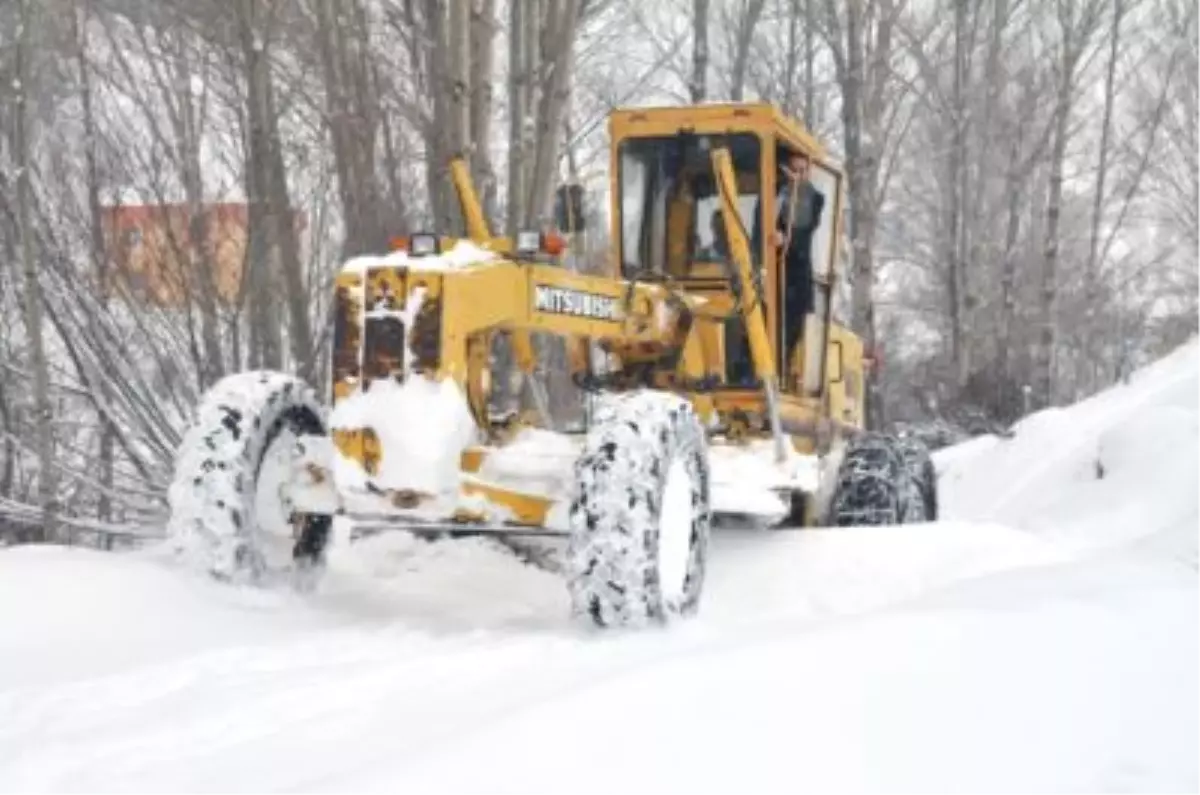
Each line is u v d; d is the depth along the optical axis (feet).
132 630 17.38
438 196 37.29
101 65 43.24
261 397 20.08
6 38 37.37
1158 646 14.69
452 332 18.85
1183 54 116.26
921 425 80.12
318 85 41.86
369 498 18.83
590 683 12.97
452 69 37.27
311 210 40.34
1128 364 76.54
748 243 25.48
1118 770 11.00
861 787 10.47
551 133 38.88
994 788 10.55
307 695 14.55
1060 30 120.67
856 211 60.44
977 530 23.82
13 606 17.39
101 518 37.99
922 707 12.12
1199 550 25.58
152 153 37.27
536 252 20.12
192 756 12.55
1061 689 12.82
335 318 19.15
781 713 11.84
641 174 28.07
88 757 12.63
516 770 10.59
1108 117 100.07
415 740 12.28
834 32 71.82
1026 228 121.39
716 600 20.98
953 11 103.96
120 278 36.58
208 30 37.86
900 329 125.80
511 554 23.61
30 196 35.22
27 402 38.75
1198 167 121.19
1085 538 38.73
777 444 23.91
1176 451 43.52
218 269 37.63
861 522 27.99
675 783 10.41
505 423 21.21
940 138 107.76
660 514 18.30
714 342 25.61
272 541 20.36
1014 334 100.01
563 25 38.78
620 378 25.11
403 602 20.85
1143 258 135.95
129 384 35.73
